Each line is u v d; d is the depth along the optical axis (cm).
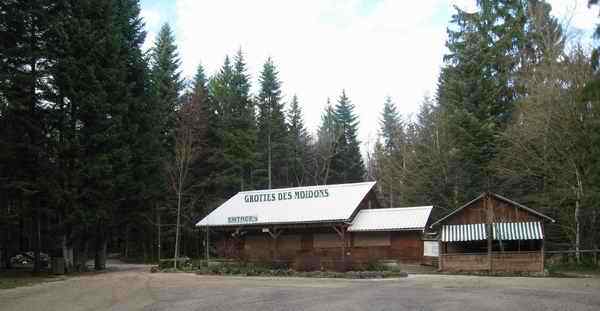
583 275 2612
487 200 3008
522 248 3177
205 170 5306
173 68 5344
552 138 3147
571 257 3281
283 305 1502
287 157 6600
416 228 3466
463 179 4369
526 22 3888
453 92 4247
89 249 4209
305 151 6975
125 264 4478
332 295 1750
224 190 5631
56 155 2933
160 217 4803
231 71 6116
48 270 3225
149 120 3609
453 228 3044
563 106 3019
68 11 3008
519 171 3516
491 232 2919
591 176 2819
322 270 2911
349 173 7000
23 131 2938
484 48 4094
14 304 1684
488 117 4034
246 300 1647
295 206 3966
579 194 2992
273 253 3744
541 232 2816
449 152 4450
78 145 2941
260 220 3869
